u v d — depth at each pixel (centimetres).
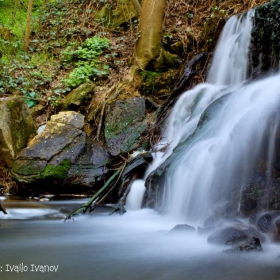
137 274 231
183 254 271
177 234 329
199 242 303
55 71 923
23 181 615
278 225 296
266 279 221
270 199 340
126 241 317
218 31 753
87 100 812
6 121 688
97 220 430
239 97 491
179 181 446
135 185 534
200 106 632
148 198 495
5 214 470
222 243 286
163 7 843
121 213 466
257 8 625
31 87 869
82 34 1059
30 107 829
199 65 764
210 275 228
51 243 312
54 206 536
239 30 678
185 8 1041
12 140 695
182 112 670
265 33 601
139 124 693
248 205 351
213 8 967
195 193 419
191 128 592
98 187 633
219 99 527
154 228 380
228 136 427
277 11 582
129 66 881
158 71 834
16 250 288
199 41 847
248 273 230
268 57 596
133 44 974
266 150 370
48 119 815
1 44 1014
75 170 623
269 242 291
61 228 381
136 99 723
